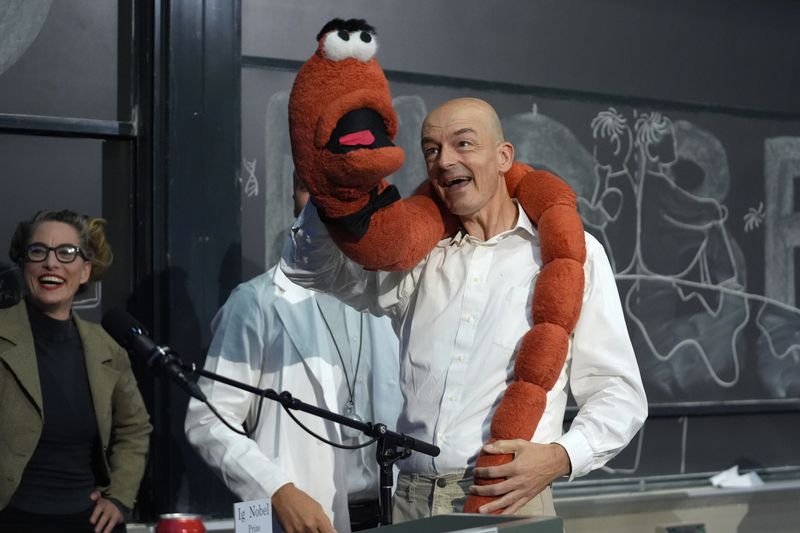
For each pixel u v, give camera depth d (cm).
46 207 338
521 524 171
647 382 425
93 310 341
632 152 427
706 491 423
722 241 442
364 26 198
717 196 442
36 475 267
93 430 277
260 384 283
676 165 435
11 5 335
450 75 398
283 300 283
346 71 195
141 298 344
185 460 340
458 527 171
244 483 263
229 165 352
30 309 277
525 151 409
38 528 264
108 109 345
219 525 338
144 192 345
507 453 213
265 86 365
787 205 455
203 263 347
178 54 345
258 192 363
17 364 266
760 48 456
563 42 418
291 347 280
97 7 345
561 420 234
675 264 433
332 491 277
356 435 284
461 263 236
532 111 410
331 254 225
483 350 229
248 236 361
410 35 391
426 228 226
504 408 219
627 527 411
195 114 347
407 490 231
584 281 230
